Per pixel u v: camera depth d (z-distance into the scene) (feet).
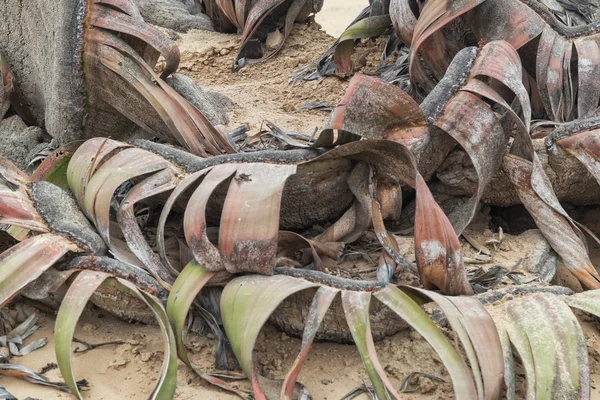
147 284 9.23
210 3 14.60
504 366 8.68
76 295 8.96
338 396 8.88
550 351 8.70
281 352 9.21
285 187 9.66
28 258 9.09
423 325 8.70
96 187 9.55
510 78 9.75
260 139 10.87
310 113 12.23
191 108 10.21
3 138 10.96
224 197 9.66
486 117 9.68
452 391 8.88
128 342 9.23
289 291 8.80
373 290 8.95
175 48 10.31
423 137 9.53
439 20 10.44
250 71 13.61
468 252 9.96
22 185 9.80
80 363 9.09
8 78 10.94
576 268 9.74
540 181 9.87
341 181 9.77
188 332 9.32
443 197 10.36
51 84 10.41
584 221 10.64
